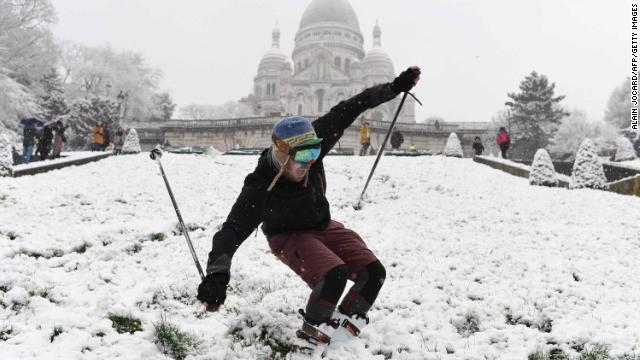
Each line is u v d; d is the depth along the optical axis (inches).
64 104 2278.5
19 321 151.8
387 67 4498.0
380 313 161.8
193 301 178.4
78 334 143.3
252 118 2351.1
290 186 114.5
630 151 1121.4
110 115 2127.2
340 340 133.7
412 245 265.6
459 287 193.3
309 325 123.2
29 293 171.6
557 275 210.5
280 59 4655.5
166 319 159.2
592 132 2474.2
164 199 428.5
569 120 2519.7
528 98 2445.9
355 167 669.9
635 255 256.1
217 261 101.3
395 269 220.5
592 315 166.2
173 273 209.9
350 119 125.6
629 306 176.6
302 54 4677.7
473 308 168.2
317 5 4783.5
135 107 2802.7
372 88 126.7
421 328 153.7
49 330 143.7
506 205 430.0
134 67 2874.0
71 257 226.1
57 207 370.6
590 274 214.7
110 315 160.9
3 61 1857.8
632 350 137.4
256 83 4690.0
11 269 192.2
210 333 149.4
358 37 4798.2
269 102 4456.2
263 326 146.3
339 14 4731.8
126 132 2488.9
